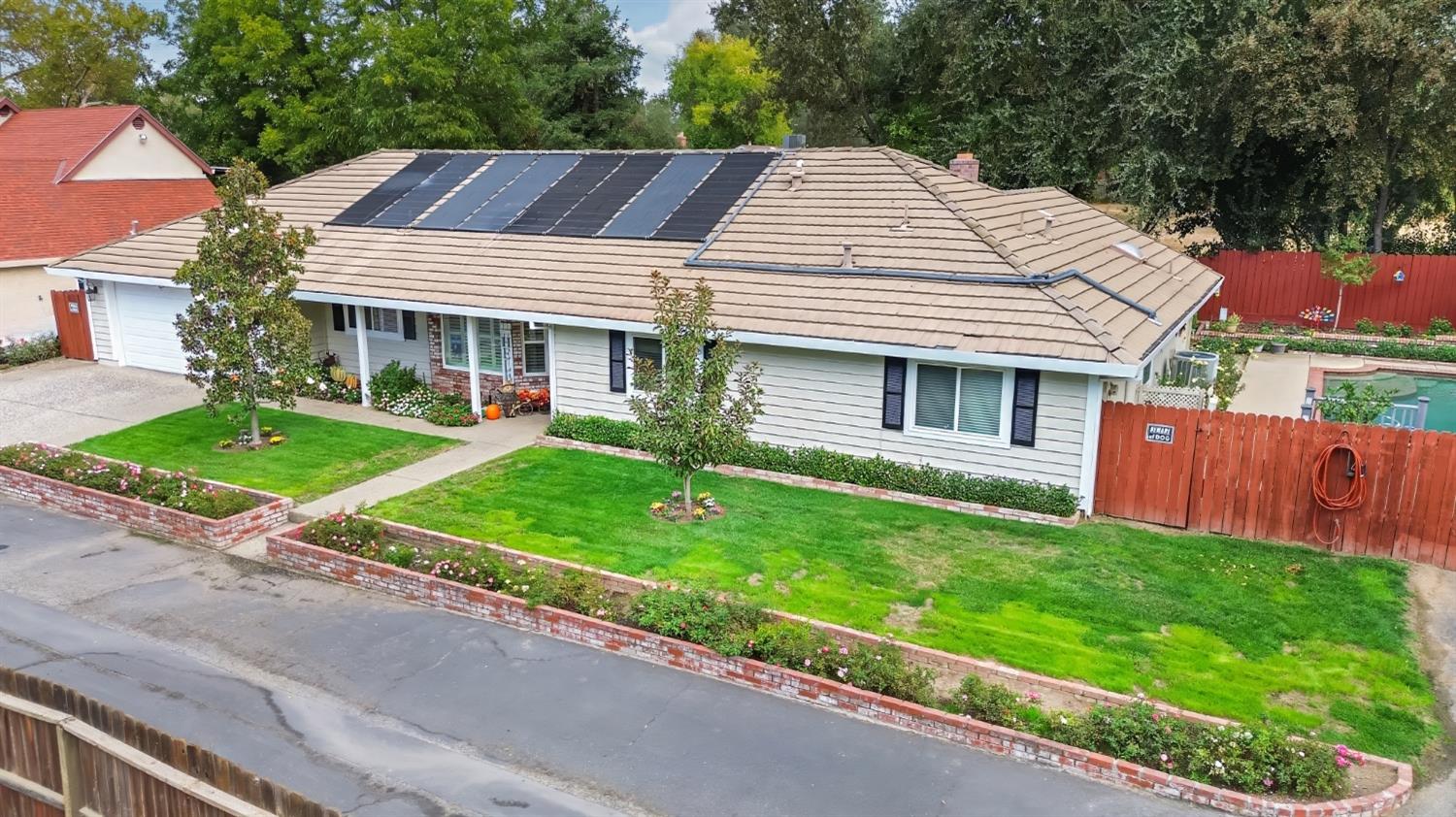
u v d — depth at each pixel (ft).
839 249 59.57
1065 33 110.83
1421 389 77.46
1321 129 90.38
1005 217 64.08
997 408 50.16
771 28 154.61
